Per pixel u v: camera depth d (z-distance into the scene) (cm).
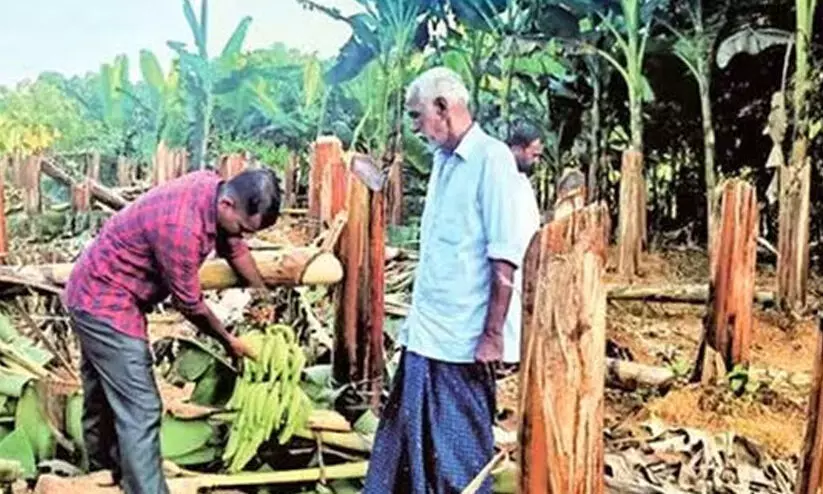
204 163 1333
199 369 329
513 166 262
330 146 606
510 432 347
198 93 1367
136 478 273
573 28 877
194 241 264
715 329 414
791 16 777
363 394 364
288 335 313
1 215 452
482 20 917
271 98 1412
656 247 905
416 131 271
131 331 271
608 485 293
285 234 684
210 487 297
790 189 598
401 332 284
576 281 176
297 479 305
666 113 933
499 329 261
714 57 825
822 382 171
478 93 1018
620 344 524
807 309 599
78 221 859
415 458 270
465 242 264
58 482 282
